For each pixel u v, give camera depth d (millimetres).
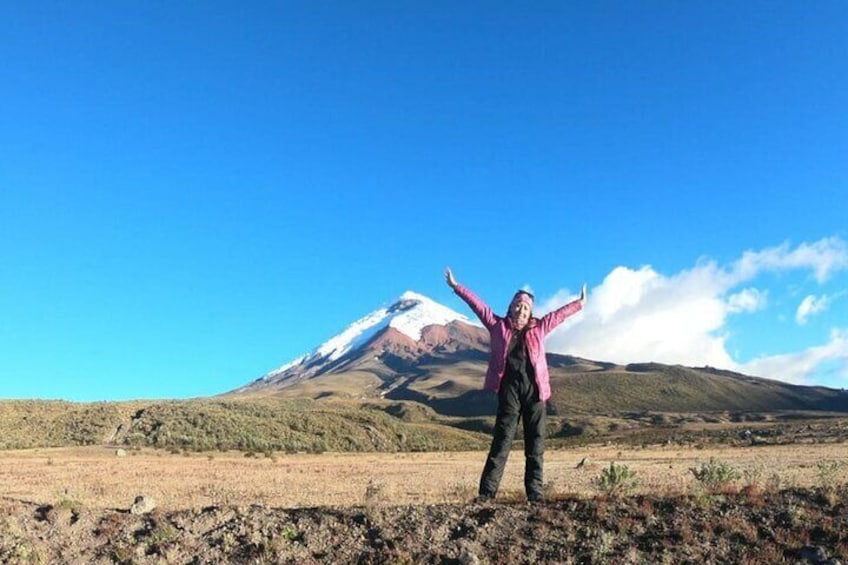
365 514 9312
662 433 109688
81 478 25875
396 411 185250
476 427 164250
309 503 15391
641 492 11547
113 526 9219
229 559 8531
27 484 23234
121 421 68625
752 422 166750
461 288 9977
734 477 11906
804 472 23516
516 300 9820
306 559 8453
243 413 77250
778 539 8734
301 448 66375
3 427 65375
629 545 8602
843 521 9078
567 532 8844
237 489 20188
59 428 66000
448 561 8289
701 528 8969
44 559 8523
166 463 38000
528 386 9875
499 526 8984
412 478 26484
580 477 25531
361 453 63906
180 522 9227
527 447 10055
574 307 9906
